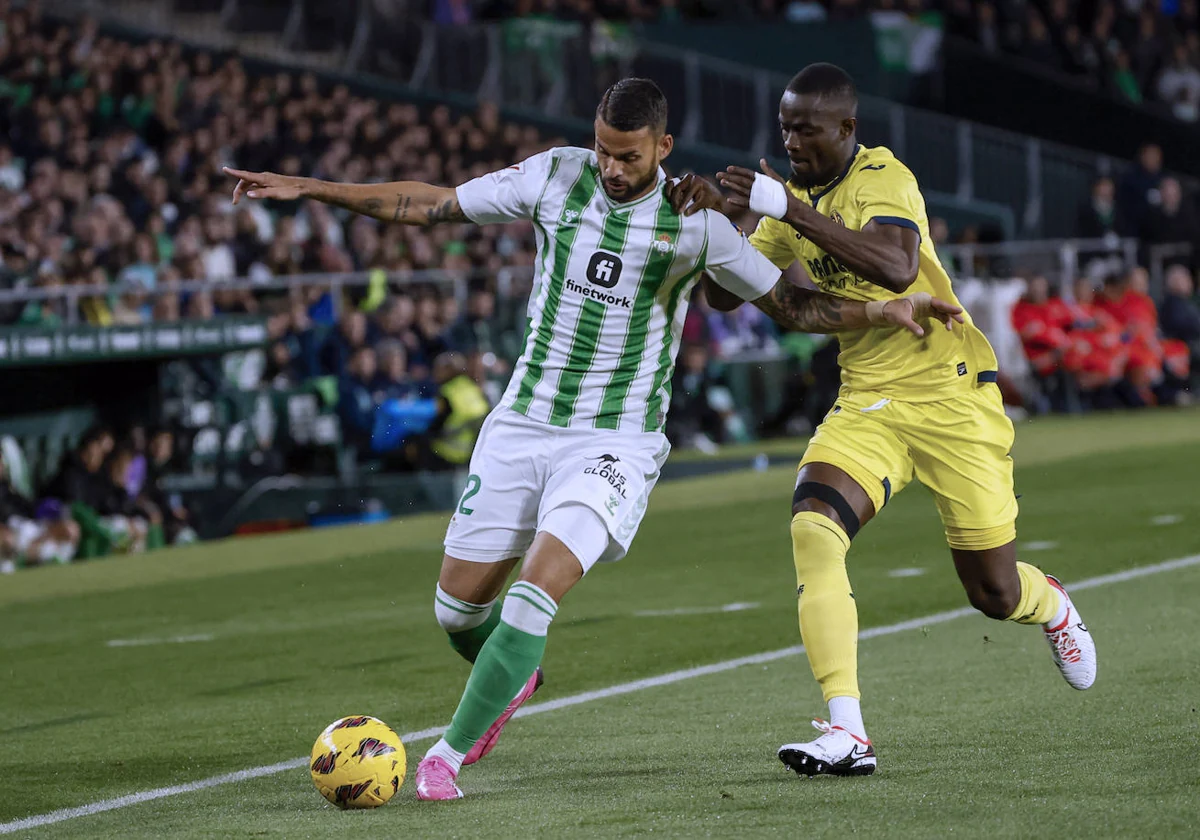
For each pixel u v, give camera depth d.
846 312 18.09
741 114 86.00
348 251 63.78
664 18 91.62
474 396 52.50
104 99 70.06
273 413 51.28
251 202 64.12
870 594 32.03
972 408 18.91
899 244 17.78
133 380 47.91
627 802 16.38
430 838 15.08
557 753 19.67
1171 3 99.25
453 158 76.38
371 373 52.47
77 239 56.66
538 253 17.88
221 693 25.69
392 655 28.44
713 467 57.03
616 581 35.66
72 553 44.16
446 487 51.12
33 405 45.91
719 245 17.44
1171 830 14.05
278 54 87.56
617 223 17.22
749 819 15.27
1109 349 69.00
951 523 19.34
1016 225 85.19
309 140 72.44
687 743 19.89
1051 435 60.66
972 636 26.88
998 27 94.31
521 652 16.84
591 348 17.55
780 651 26.92
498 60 86.81
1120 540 36.62
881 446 18.81
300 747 21.25
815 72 18.66
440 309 56.47
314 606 34.72
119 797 18.58
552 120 85.12
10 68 70.94
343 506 50.19
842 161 18.80
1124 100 91.62
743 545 40.31
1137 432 60.47
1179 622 26.52
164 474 48.53
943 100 89.31
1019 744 18.44
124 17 86.00
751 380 64.44
